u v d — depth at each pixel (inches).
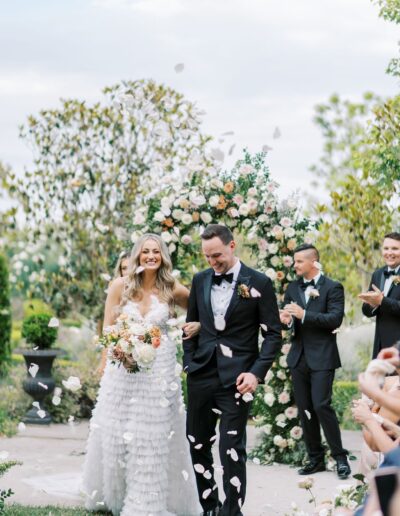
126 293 192.2
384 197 344.2
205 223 262.2
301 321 243.9
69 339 435.5
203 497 186.1
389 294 240.2
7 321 442.3
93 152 417.1
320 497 218.1
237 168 266.4
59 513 190.2
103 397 190.7
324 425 241.3
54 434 315.9
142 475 182.7
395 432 120.3
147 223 274.7
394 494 72.9
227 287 188.2
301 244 264.8
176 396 191.5
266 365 181.6
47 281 415.2
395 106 336.2
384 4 320.8
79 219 416.5
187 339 192.1
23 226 428.8
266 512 202.8
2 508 183.3
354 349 400.2
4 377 423.2
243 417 182.4
